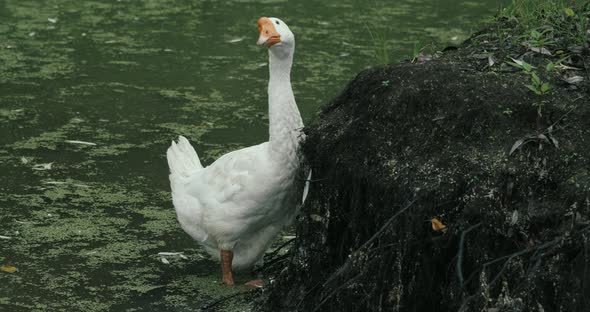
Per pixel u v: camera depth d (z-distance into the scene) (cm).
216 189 771
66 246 848
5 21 1568
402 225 614
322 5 1709
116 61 1394
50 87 1280
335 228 679
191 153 848
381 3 1722
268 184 742
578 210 571
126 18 1616
